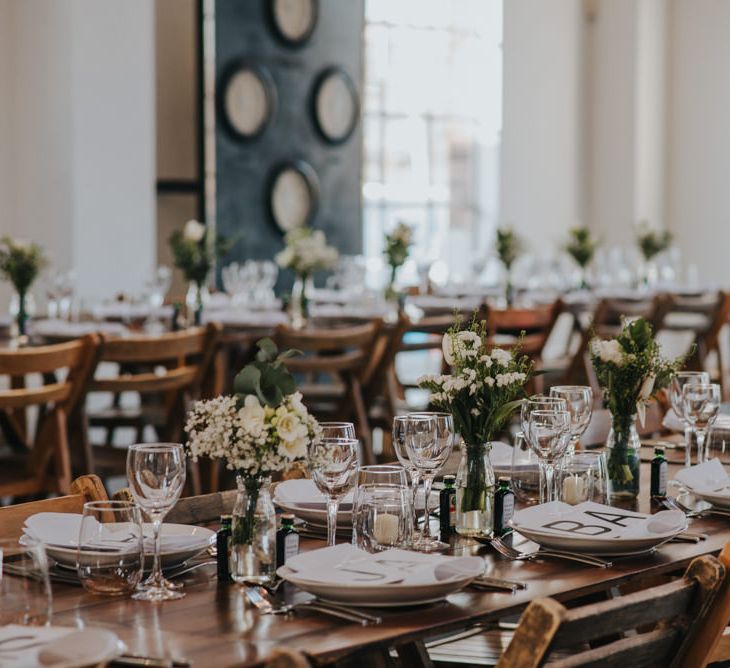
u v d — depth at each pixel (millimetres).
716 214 11781
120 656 1528
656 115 11977
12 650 1477
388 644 1626
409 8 12531
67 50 7828
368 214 12391
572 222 12062
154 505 1893
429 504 2486
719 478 2637
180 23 10273
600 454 2379
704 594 1695
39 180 7980
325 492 2064
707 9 11766
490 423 2270
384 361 5734
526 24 11672
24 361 4121
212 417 1918
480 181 12875
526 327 7398
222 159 9953
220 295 7625
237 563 1915
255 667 1511
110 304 6445
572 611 1506
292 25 10367
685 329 7863
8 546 1662
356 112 10945
